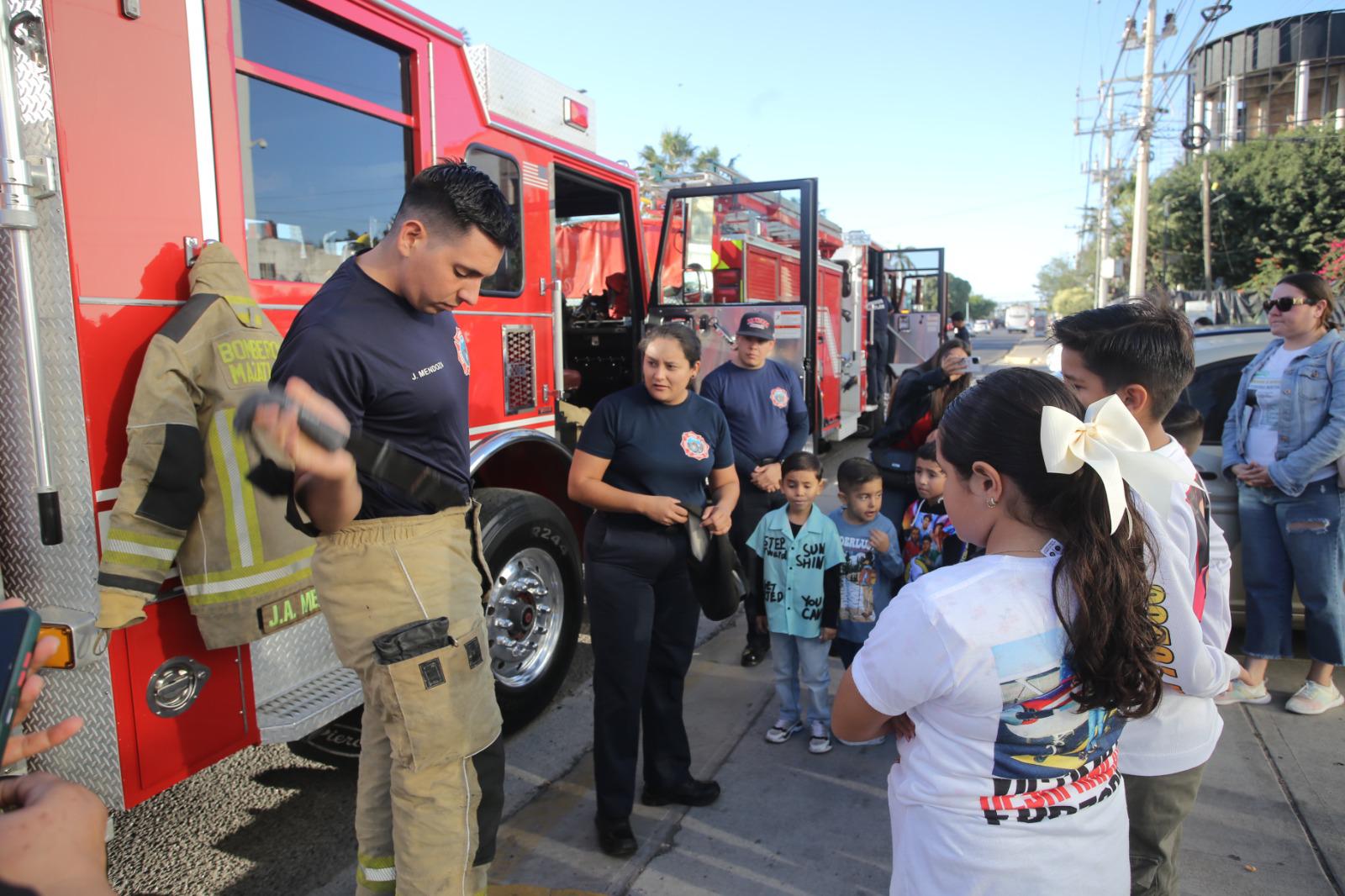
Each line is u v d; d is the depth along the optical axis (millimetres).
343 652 1948
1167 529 1620
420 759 1893
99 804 855
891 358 13828
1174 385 1749
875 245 11797
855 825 2939
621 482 2809
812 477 3316
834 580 3324
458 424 2082
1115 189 41312
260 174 2547
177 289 2248
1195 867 2668
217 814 3076
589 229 5879
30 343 1991
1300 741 3443
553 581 3844
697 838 2867
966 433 1385
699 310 5094
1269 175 28422
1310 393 3451
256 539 2316
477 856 2055
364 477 1895
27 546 2092
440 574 1960
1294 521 3535
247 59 2480
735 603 2898
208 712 2344
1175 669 1668
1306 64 34188
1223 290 27500
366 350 1829
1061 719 1325
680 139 32344
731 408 4160
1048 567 1337
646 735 3035
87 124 2039
